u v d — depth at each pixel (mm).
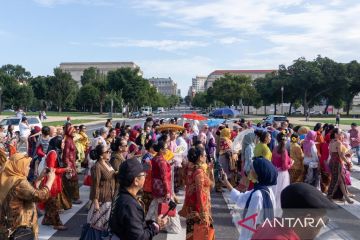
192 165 5422
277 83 95500
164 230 7535
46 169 4914
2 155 4957
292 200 2275
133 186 3461
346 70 91125
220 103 108125
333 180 9992
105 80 102125
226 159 11352
